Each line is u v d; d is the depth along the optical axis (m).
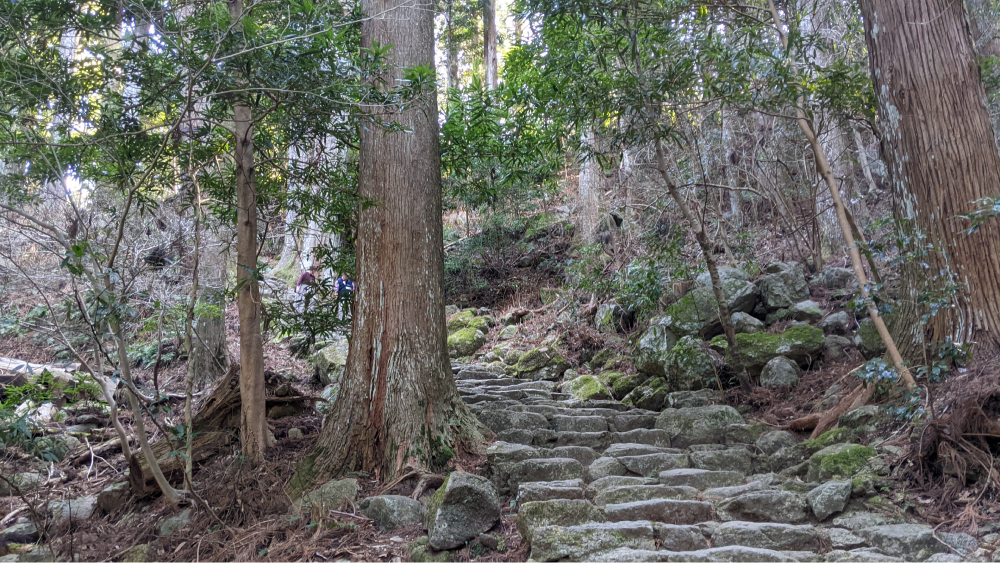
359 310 4.86
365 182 4.97
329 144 8.12
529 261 12.13
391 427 4.51
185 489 4.45
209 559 3.61
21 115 3.89
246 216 4.95
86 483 5.21
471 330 9.66
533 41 5.96
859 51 8.09
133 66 4.06
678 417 5.30
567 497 3.89
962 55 4.28
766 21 5.87
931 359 4.18
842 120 5.30
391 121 4.70
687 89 5.18
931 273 4.23
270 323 6.28
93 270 3.74
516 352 8.51
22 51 4.04
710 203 8.71
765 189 8.54
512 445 4.77
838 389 5.09
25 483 4.98
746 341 6.19
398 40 5.01
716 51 4.70
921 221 4.28
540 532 3.28
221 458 5.10
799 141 8.48
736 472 4.16
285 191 5.79
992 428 3.32
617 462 4.47
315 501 4.10
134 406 3.85
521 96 5.71
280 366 9.48
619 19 5.50
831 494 3.51
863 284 4.05
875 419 4.19
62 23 4.16
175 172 5.29
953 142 4.17
